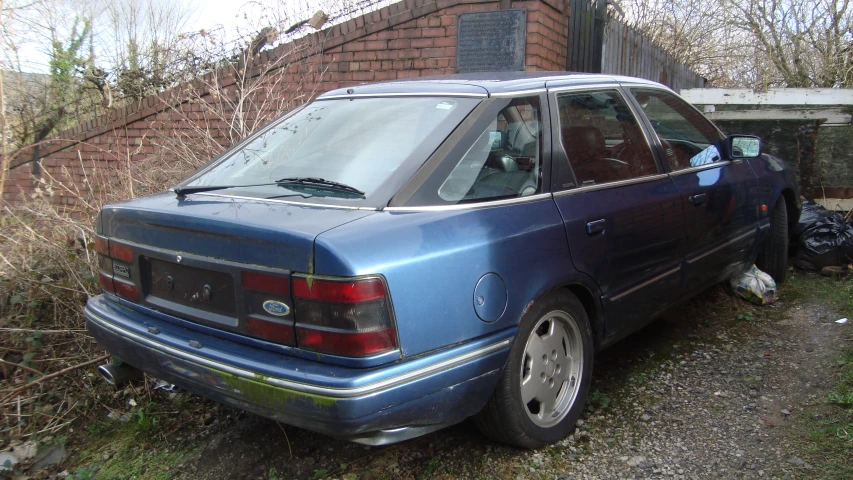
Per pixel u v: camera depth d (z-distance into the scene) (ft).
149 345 9.45
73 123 31.55
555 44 22.71
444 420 8.67
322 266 7.73
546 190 10.40
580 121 11.55
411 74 23.57
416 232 8.44
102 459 11.11
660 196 12.24
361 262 7.73
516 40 21.65
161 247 9.53
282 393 7.95
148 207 9.88
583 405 10.97
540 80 11.43
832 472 9.27
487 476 9.80
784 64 33.91
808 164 20.38
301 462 10.48
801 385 11.91
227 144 22.62
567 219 10.31
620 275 11.30
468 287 8.70
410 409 8.13
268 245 8.20
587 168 11.20
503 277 9.17
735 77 47.01
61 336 13.99
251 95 24.88
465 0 22.27
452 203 9.19
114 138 27.76
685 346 14.08
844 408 10.81
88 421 12.25
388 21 23.62
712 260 14.03
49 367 13.43
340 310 7.68
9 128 24.04
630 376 12.81
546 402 10.37
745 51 43.73
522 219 9.70
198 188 10.39
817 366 12.57
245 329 8.53
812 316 15.24
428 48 23.16
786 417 10.89
